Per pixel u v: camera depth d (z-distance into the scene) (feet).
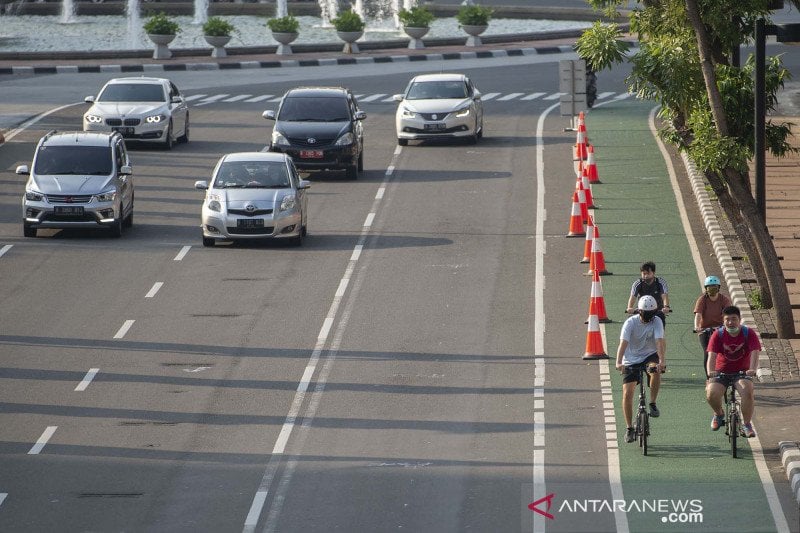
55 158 310.24
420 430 187.21
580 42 242.37
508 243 297.74
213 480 167.73
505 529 150.82
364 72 550.77
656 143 410.11
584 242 298.15
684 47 239.50
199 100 489.67
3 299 253.65
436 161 391.86
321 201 343.87
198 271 275.18
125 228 314.96
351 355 221.87
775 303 230.27
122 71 549.54
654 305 175.42
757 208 230.68
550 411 195.11
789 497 160.15
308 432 186.39
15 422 189.57
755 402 197.67
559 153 398.21
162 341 228.84
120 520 154.20
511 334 233.14
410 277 270.26
